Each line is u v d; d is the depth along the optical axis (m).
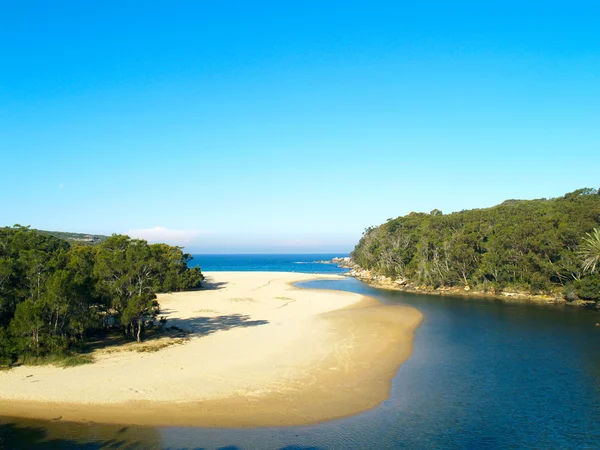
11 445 15.33
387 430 17.06
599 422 18.09
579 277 53.50
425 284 73.25
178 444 15.61
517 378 23.70
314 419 17.92
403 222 105.81
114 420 17.39
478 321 41.41
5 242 33.69
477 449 15.68
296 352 27.95
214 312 44.91
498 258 63.50
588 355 28.55
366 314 45.00
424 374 24.22
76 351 26.17
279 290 70.56
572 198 70.00
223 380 22.02
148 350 27.33
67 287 25.75
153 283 33.81
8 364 23.50
